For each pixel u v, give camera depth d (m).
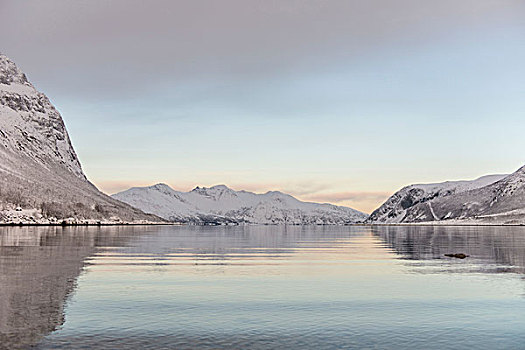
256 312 25.30
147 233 141.12
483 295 30.19
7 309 24.92
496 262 50.38
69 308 25.48
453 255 58.19
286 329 22.11
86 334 20.84
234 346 19.56
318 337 20.91
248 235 150.75
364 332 21.72
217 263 48.81
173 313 24.84
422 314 25.06
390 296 29.86
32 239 85.62
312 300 28.55
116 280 35.12
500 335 21.31
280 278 37.47
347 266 46.72
